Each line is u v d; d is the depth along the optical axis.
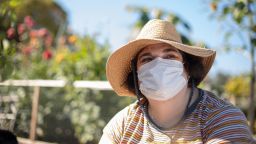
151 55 2.37
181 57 2.38
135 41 2.36
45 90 6.36
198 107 2.27
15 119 6.39
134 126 2.45
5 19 3.57
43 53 7.11
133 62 2.55
